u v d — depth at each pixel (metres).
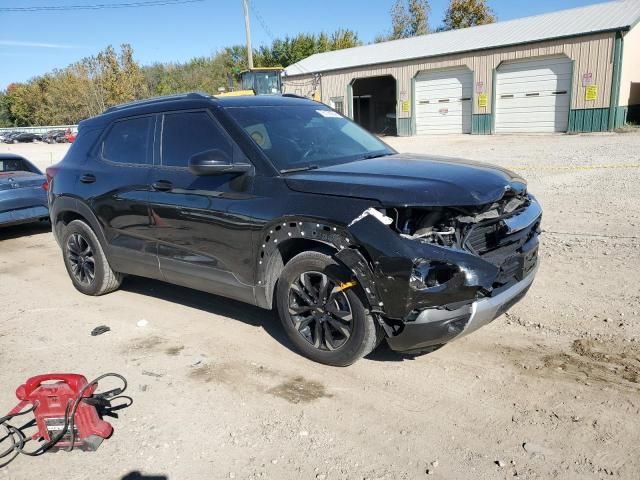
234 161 4.26
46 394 3.22
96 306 5.59
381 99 35.28
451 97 28.69
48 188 6.06
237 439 3.23
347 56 35.34
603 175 11.60
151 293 5.91
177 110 4.83
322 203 3.67
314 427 3.30
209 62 67.12
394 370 3.91
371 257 3.40
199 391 3.79
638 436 3.04
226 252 4.30
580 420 3.21
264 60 55.91
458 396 3.54
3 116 77.62
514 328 4.46
